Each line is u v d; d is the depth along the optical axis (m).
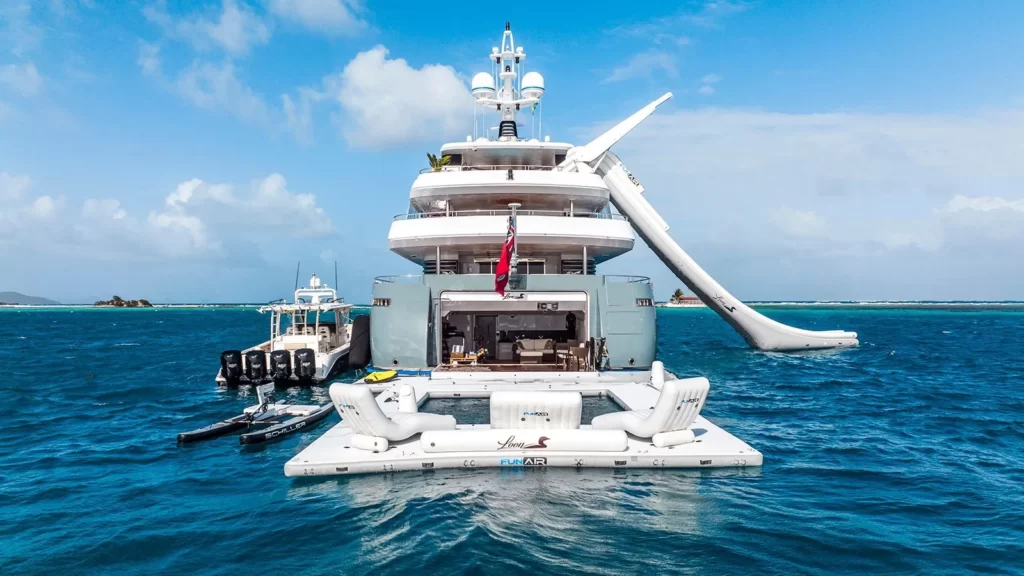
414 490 10.34
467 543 8.18
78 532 9.05
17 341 53.59
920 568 7.55
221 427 15.55
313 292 24.92
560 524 8.89
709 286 32.31
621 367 20.17
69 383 25.53
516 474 11.09
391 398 16.20
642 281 20.84
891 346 43.44
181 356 38.53
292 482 10.98
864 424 16.39
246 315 162.12
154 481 11.67
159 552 8.28
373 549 8.15
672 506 9.61
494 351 26.30
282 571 7.62
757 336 37.41
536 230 21.53
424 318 20.09
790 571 7.47
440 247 22.44
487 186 22.19
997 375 27.38
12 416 18.47
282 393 21.33
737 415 17.61
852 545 8.20
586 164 25.16
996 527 8.87
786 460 12.42
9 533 9.04
